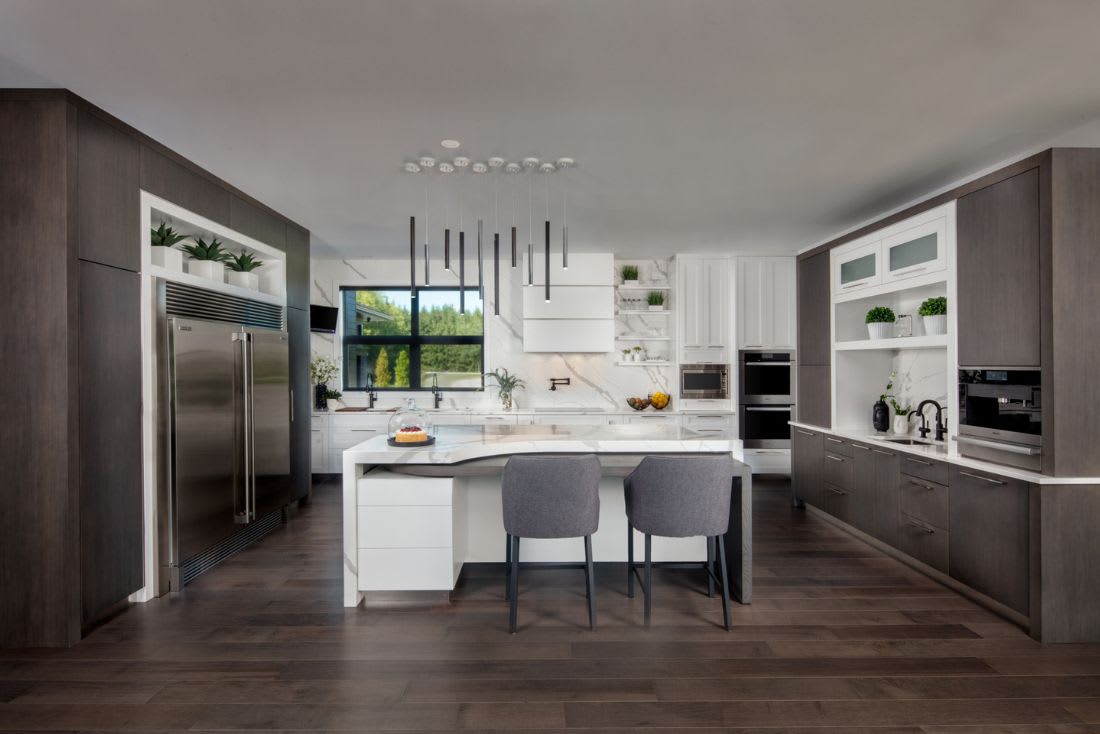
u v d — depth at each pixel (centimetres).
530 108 279
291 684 236
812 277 512
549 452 336
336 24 210
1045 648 264
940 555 336
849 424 474
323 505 538
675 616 300
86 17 205
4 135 262
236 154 341
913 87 257
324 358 678
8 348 264
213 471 364
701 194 417
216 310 384
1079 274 266
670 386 670
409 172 369
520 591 333
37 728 208
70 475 266
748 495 319
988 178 308
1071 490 267
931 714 215
